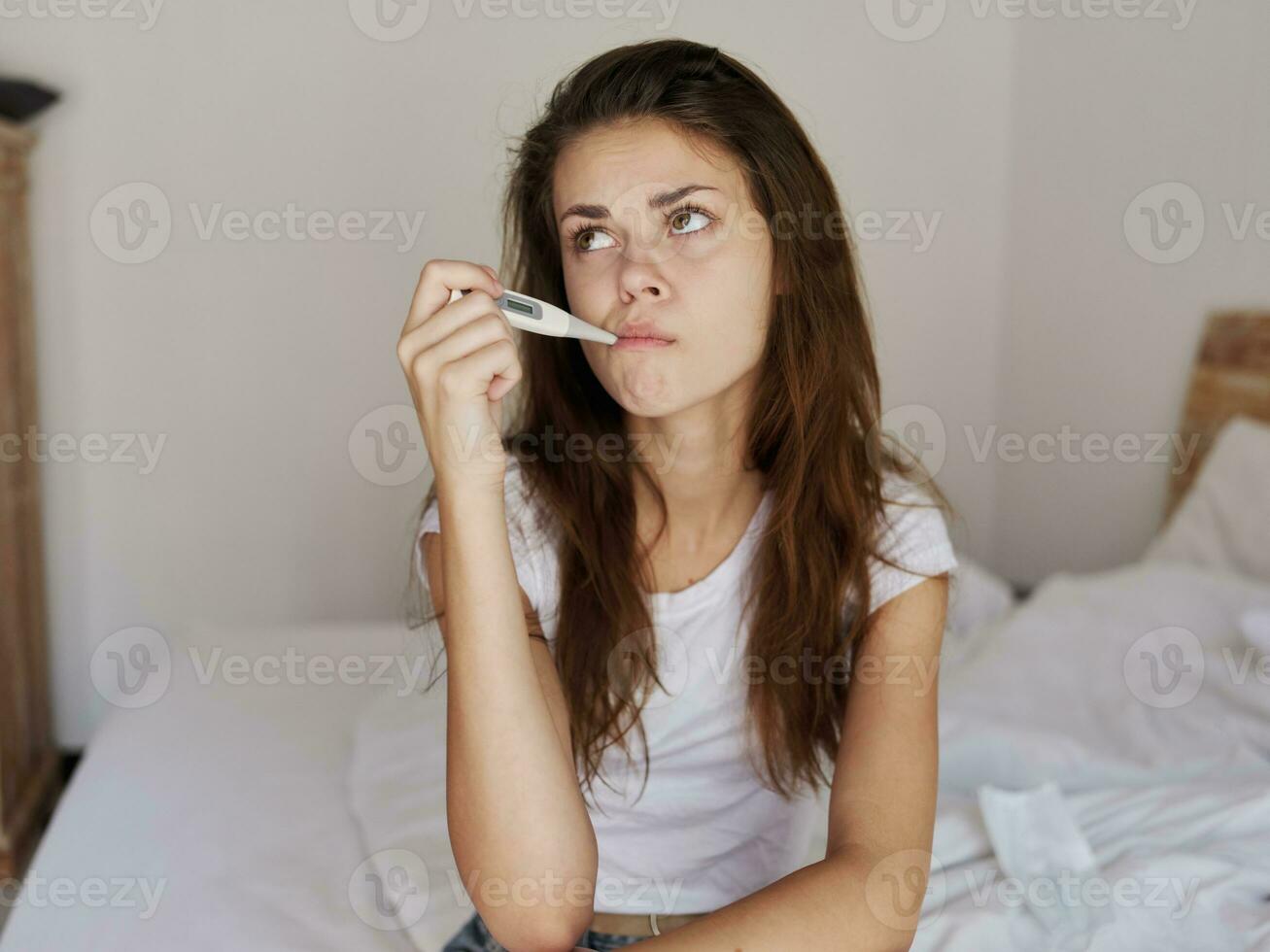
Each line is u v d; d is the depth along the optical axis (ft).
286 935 3.47
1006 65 8.09
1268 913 3.20
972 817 3.91
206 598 8.14
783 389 3.11
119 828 4.20
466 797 2.39
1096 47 7.01
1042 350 7.76
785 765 3.12
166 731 5.15
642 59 2.79
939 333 8.36
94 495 7.92
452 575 2.41
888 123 8.13
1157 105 6.44
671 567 3.22
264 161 7.72
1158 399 6.57
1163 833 3.67
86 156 7.56
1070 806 3.92
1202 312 6.19
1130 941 3.13
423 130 7.75
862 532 3.13
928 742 2.90
